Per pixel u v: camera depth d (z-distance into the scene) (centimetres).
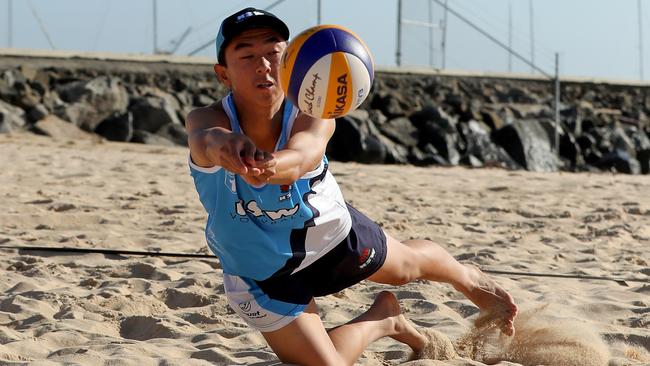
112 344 836
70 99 4619
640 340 864
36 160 2772
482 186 2570
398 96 5775
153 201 1911
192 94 5897
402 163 4512
